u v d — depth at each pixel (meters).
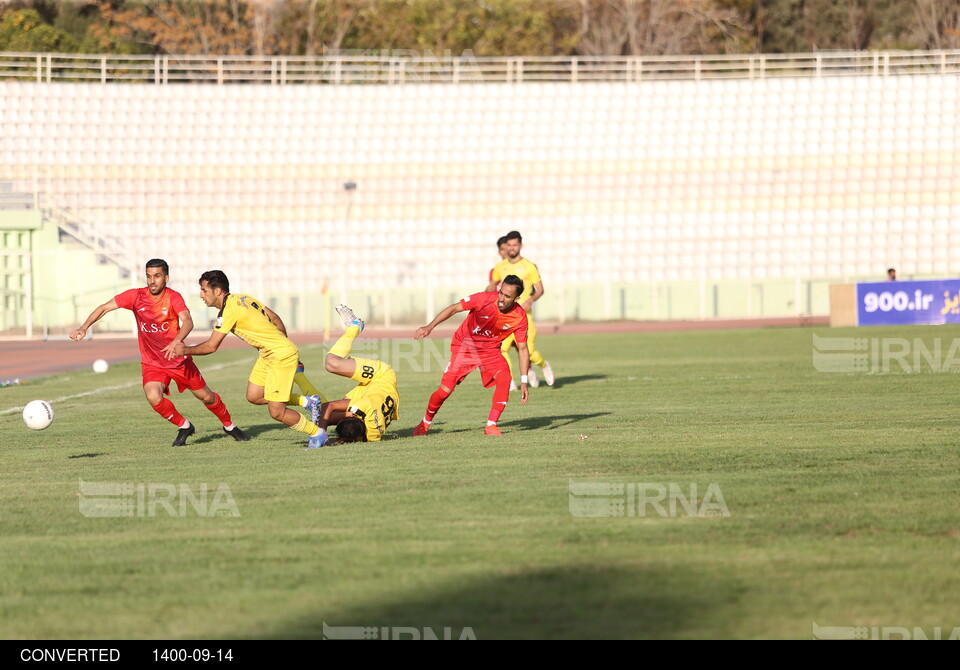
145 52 178.75
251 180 135.00
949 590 15.30
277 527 19.75
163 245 132.12
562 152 138.50
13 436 34.34
